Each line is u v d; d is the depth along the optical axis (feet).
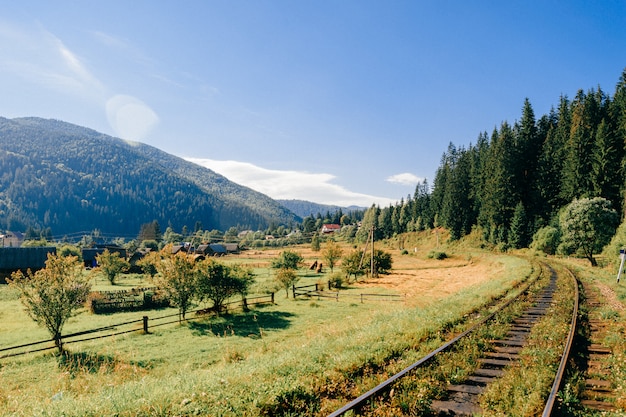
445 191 401.70
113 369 50.26
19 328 84.33
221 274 92.79
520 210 259.60
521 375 27.45
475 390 25.96
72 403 27.30
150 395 26.81
